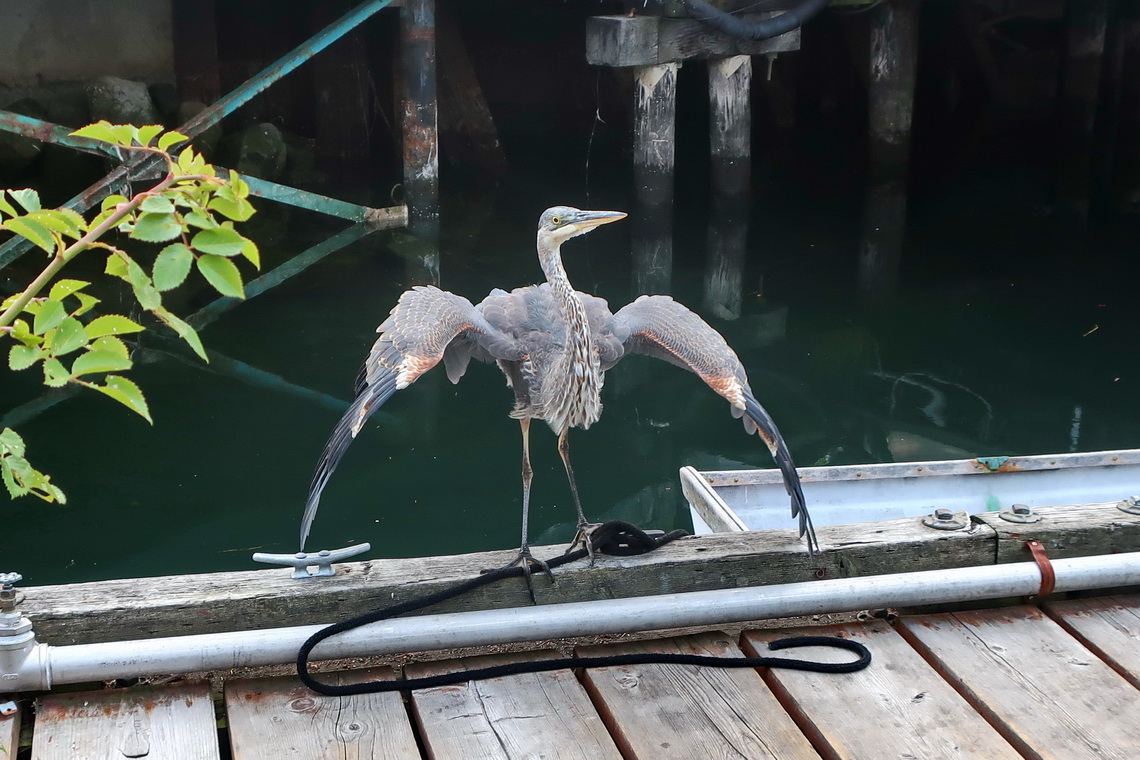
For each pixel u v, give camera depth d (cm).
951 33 1680
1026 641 360
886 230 1312
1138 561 371
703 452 732
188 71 1431
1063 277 1130
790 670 345
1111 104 1622
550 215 370
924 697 331
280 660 326
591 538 369
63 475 678
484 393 851
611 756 305
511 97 1617
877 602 358
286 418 777
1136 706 325
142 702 325
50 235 190
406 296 387
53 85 1342
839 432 759
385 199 1403
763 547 378
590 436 762
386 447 739
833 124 1666
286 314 999
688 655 348
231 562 573
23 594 336
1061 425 767
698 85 1642
